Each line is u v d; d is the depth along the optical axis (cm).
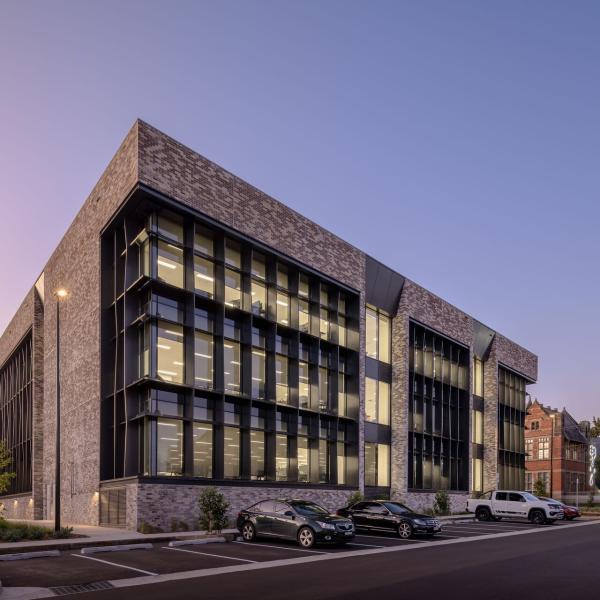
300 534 2120
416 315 4453
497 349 5744
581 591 1296
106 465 2902
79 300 3406
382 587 1340
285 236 3381
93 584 1409
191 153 2895
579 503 7656
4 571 1573
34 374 4284
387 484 4091
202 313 2958
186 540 2177
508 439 5991
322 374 3688
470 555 1941
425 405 4612
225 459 2952
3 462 4369
